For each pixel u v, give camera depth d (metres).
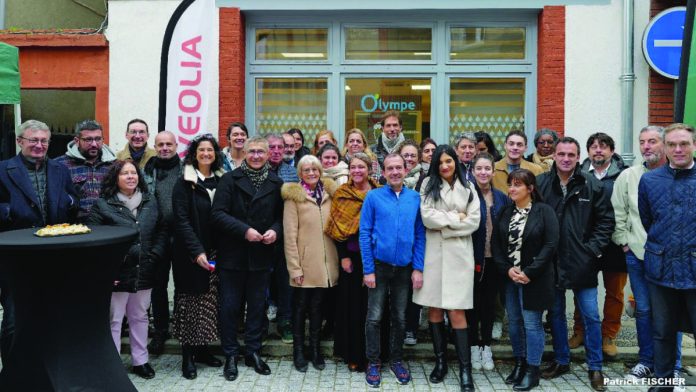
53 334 3.47
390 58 7.02
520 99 6.98
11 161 4.29
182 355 5.00
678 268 3.91
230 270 4.59
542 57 6.68
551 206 4.54
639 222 4.51
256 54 7.07
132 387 3.78
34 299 3.45
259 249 4.62
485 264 4.77
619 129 6.56
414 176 5.15
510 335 4.57
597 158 4.88
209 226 4.63
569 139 4.49
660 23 6.31
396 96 7.03
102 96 6.84
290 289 5.13
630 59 6.44
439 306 4.35
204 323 4.58
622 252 4.82
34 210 4.25
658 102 6.48
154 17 6.80
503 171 5.30
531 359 4.38
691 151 3.87
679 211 3.92
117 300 4.44
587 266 4.43
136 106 6.82
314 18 6.98
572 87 6.58
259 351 4.80
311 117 7.09
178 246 4.56
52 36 6.78
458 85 7.02
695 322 3.95
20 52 6.85
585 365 4.92
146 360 4.63
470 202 4.41
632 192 4.56
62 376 3.45
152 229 4.52
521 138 5.18
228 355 4.62
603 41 6.55
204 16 5.45
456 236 4.34
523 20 6.88
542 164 5.46
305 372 4.72
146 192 4.57
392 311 4.53
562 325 4.62
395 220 4.37
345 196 4.69
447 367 4.73
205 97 5.47
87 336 3.59
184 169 4.60
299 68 7.03
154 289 5.08
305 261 4.68
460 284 4.32
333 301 5.20
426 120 7.02
